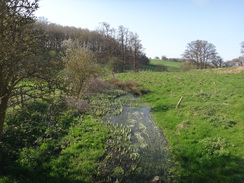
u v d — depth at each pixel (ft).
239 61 191.42
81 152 27.66
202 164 25.62
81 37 201.67
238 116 39.73
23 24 17.94
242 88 63.93
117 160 27.37
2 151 24.35
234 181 22.04
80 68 54.29
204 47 184.14
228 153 26.84
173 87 80.43
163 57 309.22
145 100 67.10
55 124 35.78
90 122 40.32
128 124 43.01
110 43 214.48
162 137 36.42
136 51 190.49
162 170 25.66
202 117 41.65
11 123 31.42
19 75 20.63
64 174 22.41
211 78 92.99
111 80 96.84
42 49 20.57
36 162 23.79
